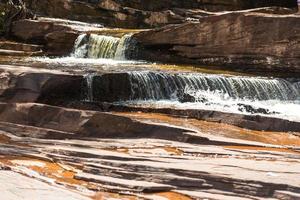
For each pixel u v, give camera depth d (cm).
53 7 3077
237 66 2033
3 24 2644
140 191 690
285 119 1225
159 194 686
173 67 1950
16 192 625
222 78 1638
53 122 1142
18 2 2908
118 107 1404
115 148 957
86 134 1092
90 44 2270
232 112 1281
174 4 3188
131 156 866
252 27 1981
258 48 1973
